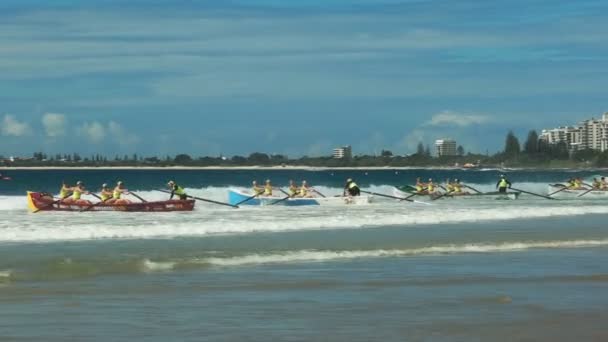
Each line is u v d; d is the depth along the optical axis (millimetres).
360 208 41688
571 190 58375
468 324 13117
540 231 29641
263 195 45000
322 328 12812
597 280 17672
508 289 16438
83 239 25578
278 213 37219
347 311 14125
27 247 23266
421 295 15703
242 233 28094
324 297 15438
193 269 18969
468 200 51562
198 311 14039
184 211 38969
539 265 20078
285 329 12742
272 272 18562
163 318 13453
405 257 21531
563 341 12055
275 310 14172
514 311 14156
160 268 19016
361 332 12562
